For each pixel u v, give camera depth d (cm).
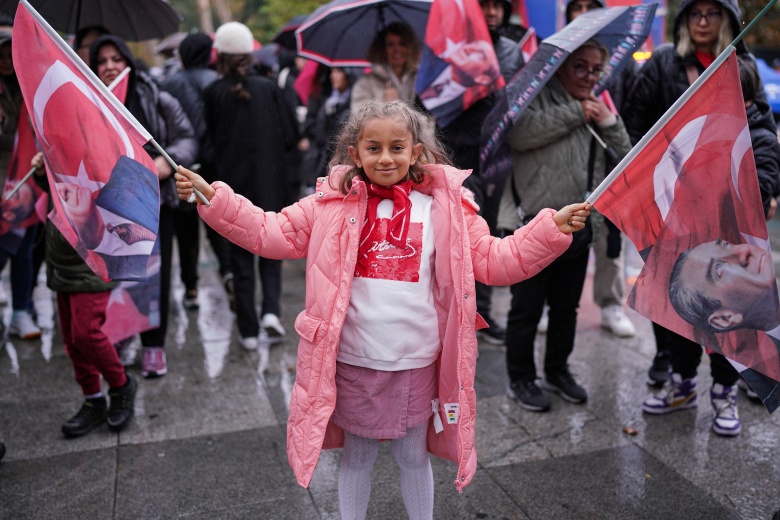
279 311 505
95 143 249
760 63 1062
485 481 314
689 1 354
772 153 338
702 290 245
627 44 354
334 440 253
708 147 236
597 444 345
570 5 421
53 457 342
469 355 227
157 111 402
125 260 254
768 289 243
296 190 802
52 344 505
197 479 320
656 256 241
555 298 387
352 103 502
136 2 438
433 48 423
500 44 454
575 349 473
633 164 229
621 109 440
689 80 366
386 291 226
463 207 235
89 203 254
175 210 505
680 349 364
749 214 242
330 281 227
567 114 355
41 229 533
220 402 403
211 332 529
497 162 365
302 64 875
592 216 370
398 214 226
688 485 307
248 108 463
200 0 2050
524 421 372
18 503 302
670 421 368
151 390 421
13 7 400
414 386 233
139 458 340
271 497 304
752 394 385
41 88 246
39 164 340
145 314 418
